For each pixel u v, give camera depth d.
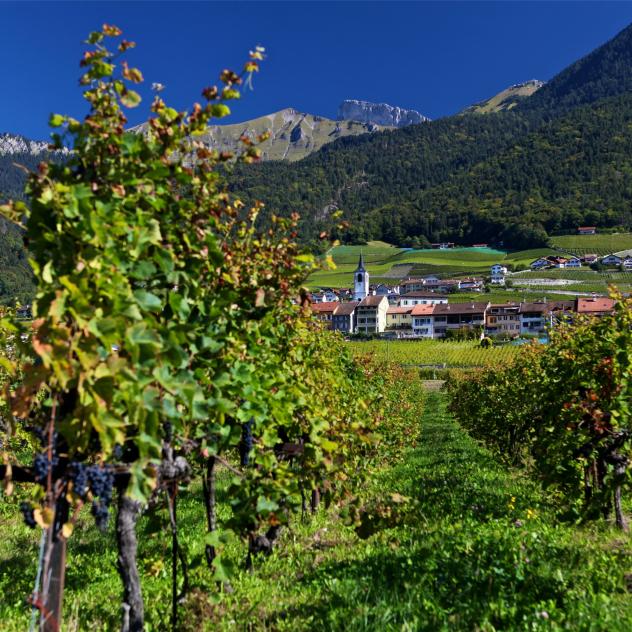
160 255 4.11
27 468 3.90
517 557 6.68
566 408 8.77
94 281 3.62
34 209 3.64
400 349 96.50
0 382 7.76
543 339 95.25
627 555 7.24
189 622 5.42
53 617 3.70
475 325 128.50
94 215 3.54
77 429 3.58
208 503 6.78
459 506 10.65
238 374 5.38
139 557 8.02
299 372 8.05
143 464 3.78
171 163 4.19
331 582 6.32
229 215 5.34
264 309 5.60
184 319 4.33
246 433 5.90
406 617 5.33
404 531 8.91
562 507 9.43
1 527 10.45
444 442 25.20
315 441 5.98
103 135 3.96
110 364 3.41
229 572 4.78
